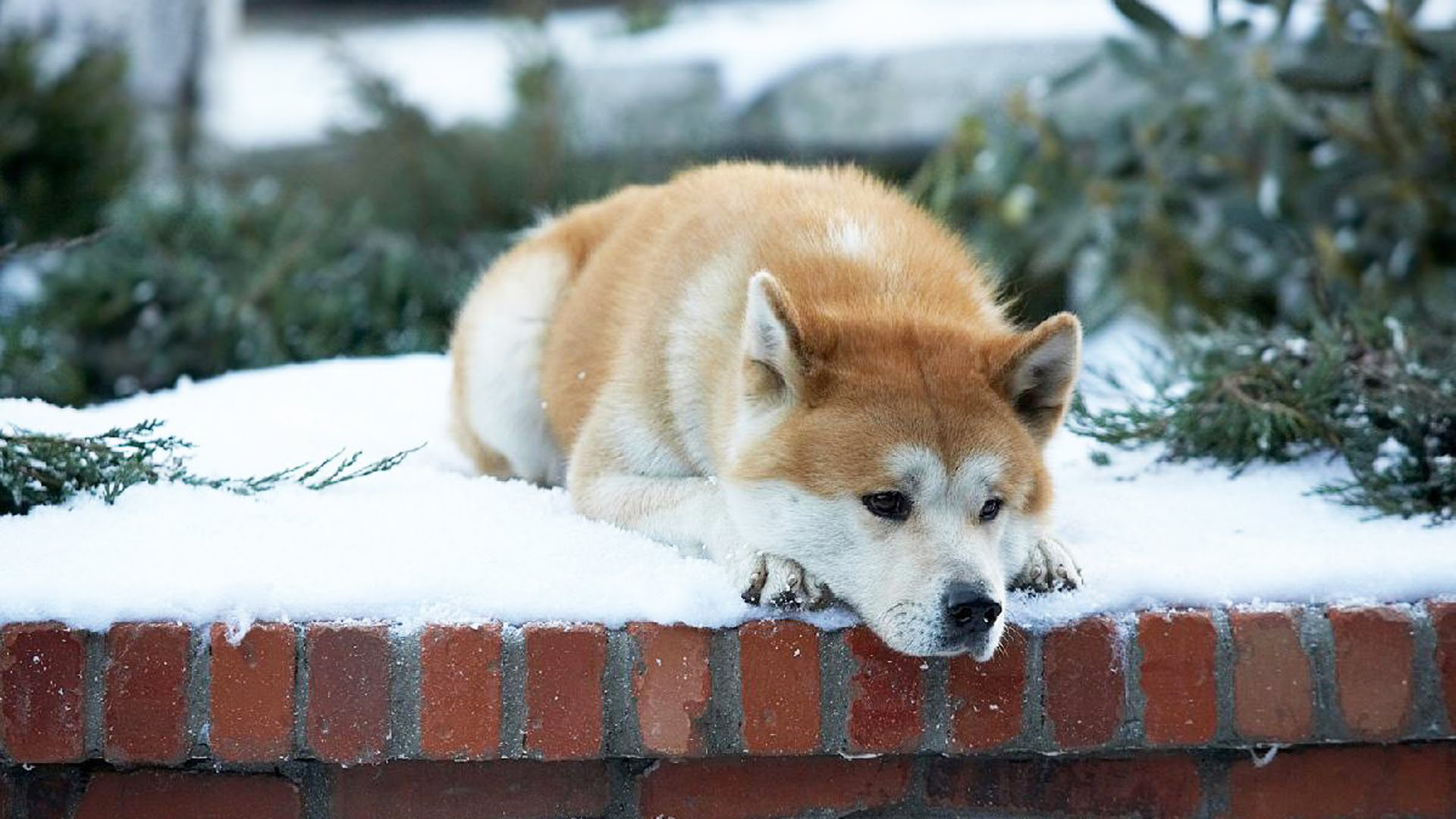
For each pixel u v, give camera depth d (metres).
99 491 6.49
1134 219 13.96
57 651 5.60
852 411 6.05
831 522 5.97
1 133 14.01
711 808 5.99
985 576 5.68
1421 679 5.95
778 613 5.83
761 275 6.11
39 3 17.67
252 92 19.95
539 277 8.62
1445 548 6.32
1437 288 12.76
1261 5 12.62
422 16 22.50
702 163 15.55
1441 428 7.70
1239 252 13.88
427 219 15.59
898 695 5.80
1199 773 6.14
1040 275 14.74
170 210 14.31
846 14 18.36
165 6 18.47
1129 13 12.65
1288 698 5.90
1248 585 6.07
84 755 5.62
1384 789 6.18
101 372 14.07
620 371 7.33
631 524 6.86
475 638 5.66
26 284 14.12
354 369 10.02
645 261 7.83
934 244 7.56
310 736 5.63
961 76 16.53
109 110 14.91
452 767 5.93
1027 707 5.86
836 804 6.03
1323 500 7.27
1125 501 7.31
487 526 6.48
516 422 8.55
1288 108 12.44
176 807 5.88
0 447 6.33
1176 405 8.09
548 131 15.77
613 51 17.67
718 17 18.80
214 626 5.65
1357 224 13.38
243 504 6.54
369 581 5.79
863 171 8.48
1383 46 12.22
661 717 5.71
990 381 6.27
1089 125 14.63
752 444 6.24
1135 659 5.89
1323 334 8.19
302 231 14.55
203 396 9.07
